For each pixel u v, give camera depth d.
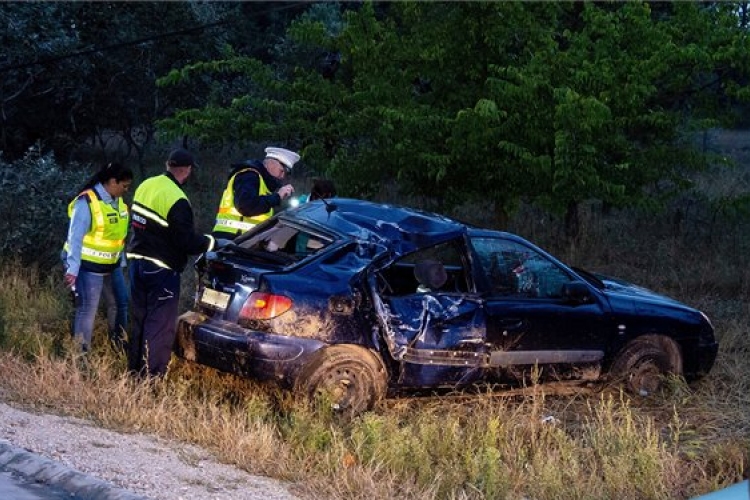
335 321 9.52
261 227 10.61
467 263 10.26
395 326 9.77
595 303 10.83
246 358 9.34
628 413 9.48
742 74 17.64
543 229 19.59
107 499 6.79
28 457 7.37
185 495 7.01
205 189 25.48
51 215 15.23
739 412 10.75
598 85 16.03
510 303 10.30
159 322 9.88
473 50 16.72
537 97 15.79
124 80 28.05
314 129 17.00
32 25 23.45
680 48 16.25
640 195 16.95
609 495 8.13
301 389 9.39
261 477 7.81
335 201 10.71
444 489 8.01
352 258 9.79
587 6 16.45
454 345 10.01
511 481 8.29
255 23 35.91
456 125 15.61
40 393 9.21
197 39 28.38
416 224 10.22
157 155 33.62
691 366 11.52
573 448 8.98
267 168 11.61
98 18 26.66
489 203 19.53
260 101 16.91
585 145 15.60
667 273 17.41
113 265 10.98
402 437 8.60
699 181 25.42
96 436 8.20
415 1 16.81
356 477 7.77
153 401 9.22
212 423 8.74
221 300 9.77
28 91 26.64
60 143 29.42
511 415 10.02
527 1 16.62
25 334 10.93
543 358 10.48
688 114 18.31
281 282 9.44
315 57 31.12
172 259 9.91
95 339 11.51
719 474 8.67
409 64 17.06
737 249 18.50
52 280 13.73
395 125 16.34
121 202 11.02
